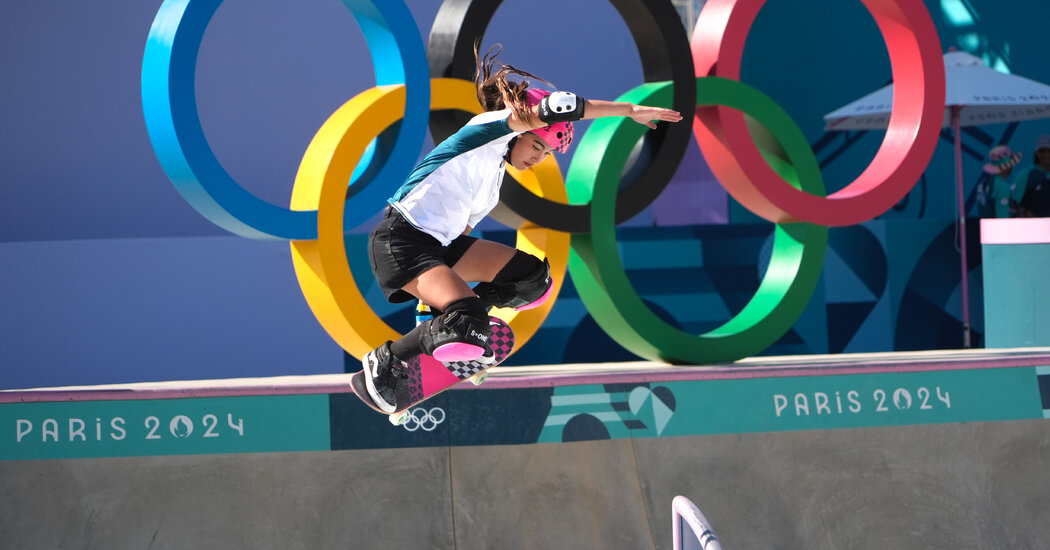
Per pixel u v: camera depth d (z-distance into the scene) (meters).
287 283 18.05
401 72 13.23
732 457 12.33
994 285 17.27
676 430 12.36
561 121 8.38
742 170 14.51
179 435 11.60
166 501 11.38
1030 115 21.28
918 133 15.55
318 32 19.53
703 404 12.46
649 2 14.04
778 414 12.56
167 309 17.66
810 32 22.56
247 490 11.48
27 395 11.54
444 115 13.88
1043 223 16.42
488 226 19.47
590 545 11.59
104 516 11.27
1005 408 13.03
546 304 14.10
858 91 22.89
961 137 23.09
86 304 17.41
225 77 19.06
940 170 22.92
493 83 8.98
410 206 8.61
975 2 23.38
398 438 11.85
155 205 19.25
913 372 12.92
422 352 9.03
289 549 11.24
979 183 22.97
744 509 12.01
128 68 19.08
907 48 15.68
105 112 19.00
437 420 11.95
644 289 18.88
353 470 11.72
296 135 19.42
